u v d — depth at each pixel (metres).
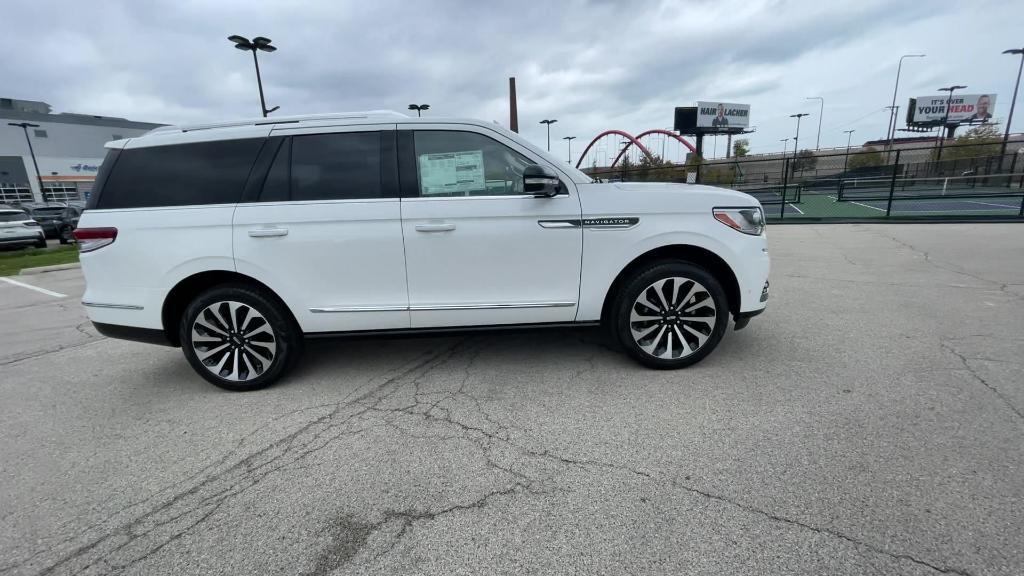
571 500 2.22
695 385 3.36
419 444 2.75
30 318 6.48
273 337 3.51
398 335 3.54
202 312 3.46
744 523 2.02
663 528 2.02
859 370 3.51
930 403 2.97
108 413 3.35
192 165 3.41
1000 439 2.55
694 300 3.54
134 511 2.29
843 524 1.99
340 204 3.33
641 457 2.54
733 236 3.48
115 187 3.43
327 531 2.09
